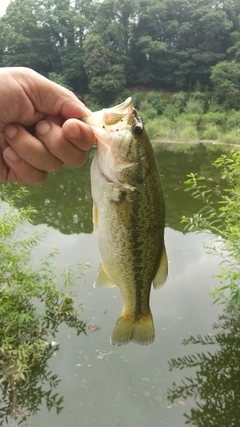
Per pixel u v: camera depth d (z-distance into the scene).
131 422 0.60
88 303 0.89
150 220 0.32
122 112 0.31
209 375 0.69
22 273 0.79
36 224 1.45
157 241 0.34
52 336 0.79
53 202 1.80
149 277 0.34
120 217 0.31
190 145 4.01
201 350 0.75
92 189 0.31
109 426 0.59
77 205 1.76
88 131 0.28
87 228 1.42
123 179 0.30
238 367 0.71
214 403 0.63
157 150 3.63
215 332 0.80
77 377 0.69
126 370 0.71
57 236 1.32
